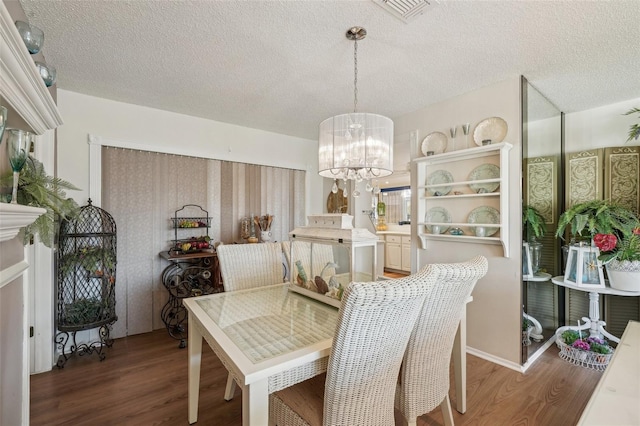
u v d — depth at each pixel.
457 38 1.94
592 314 2.63
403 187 6.51
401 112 3.29
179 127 3.37
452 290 1.38
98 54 2.15
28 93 1.00
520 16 1.71
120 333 3.02
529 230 2.57
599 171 2.95
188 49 2.09
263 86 2.68
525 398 2.03
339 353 1.03
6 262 1.21
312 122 3.70
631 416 0.92
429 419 1.83
